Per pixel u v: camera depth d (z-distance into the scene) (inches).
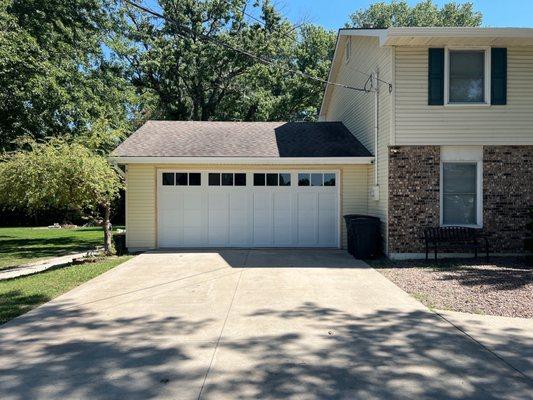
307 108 1227.9
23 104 700.7
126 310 267.4
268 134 612.1
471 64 455.8
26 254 597.6
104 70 866.1
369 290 318.3
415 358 190.4
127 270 398.9
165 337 217.6
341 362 185.9
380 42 450.3
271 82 1190.3
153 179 530.9
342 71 687.7
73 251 629.9
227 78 1198.9
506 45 451.2
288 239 543.5
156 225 534.3
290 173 542.6
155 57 1115.9
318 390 160.4
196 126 642.2
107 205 498.6
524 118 454.0
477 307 271.1
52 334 223.5
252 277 364.8
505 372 176.2
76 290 322.3
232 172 540.7
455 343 208.8
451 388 162.2
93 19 825.5
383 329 229.6
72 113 739.4
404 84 451.2
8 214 1178.0
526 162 453.7
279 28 1181.7
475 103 451.2
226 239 542.6
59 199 433.7
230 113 1247.5
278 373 174.9
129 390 160.7
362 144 564.4
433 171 452.4
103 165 461.4
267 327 233.0
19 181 421.1
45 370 178.9
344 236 537.3
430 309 268.2
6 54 644.1
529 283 331.6
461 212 459.2
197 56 1128.8
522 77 454.0
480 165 454.6
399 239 453.7
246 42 1128.2
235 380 168.7
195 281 350.0
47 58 730.8
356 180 538.0
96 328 232.5
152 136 588.7
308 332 224.7
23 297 301.1
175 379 169.6
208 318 249.8
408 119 451.5
